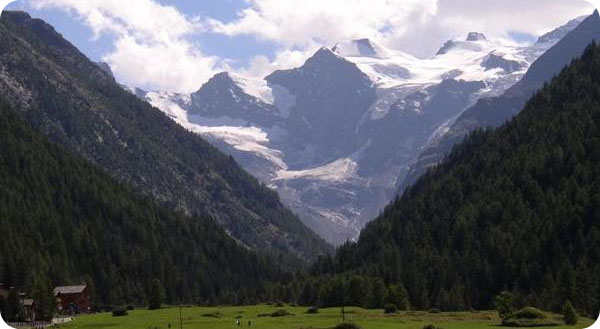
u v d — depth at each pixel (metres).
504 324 159.12
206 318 181.38
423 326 153.75
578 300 189.50
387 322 164.88
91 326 171.12
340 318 173.75
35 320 195.88
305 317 179.75
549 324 158.12
